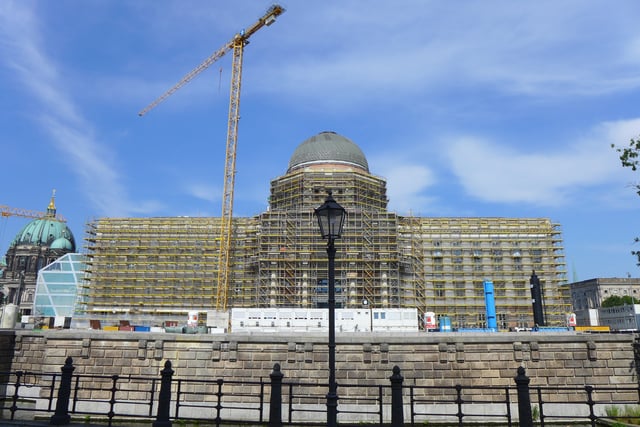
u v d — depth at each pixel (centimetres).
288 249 9488
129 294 10275
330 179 10156
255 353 3362
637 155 2742
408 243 10212
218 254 10438
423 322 9800
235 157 11369
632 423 2567
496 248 10406
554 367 3269
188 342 3391
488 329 7175
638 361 3216
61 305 11925
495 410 3192
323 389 3294
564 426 2962
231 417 3228
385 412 3222
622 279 16575
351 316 7312
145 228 10712
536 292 5625
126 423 2948
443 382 3288
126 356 3381
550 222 10638
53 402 3319
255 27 11788
